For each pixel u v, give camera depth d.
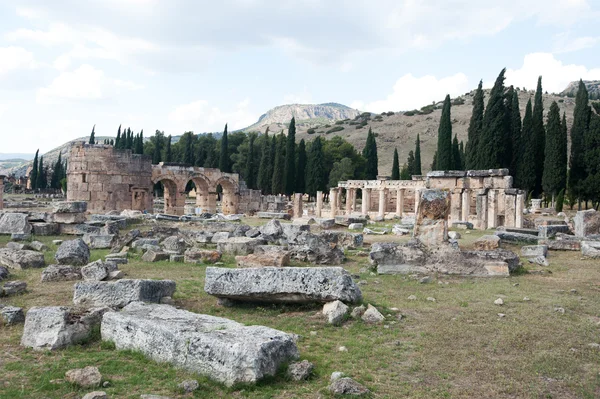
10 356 9.12
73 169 49.22
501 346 10.04
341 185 65.62
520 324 11.52
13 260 18.89
